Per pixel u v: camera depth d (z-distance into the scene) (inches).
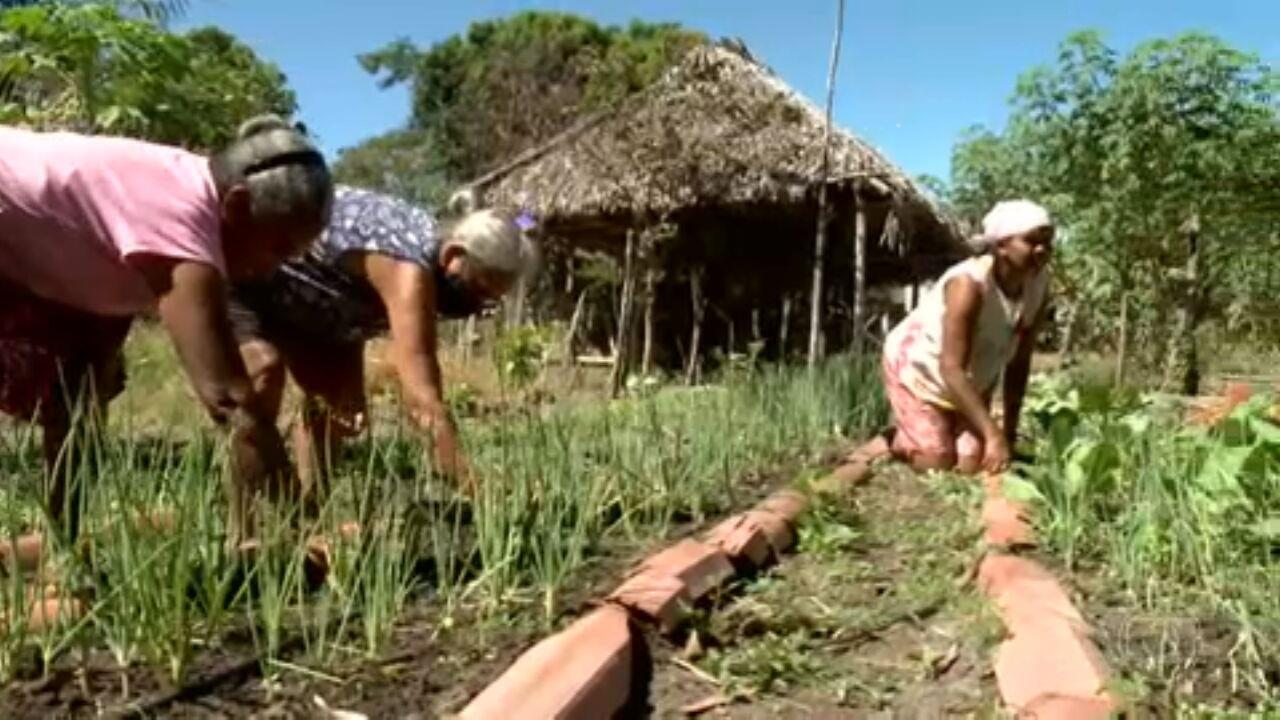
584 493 145.6
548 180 612.7
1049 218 213.6
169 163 108.7
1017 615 116.3
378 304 154.9
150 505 106.4
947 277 214.5
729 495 182.4
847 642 120.4
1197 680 98.4
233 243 112.7
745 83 588.1
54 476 104.3
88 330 121.5
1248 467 146.3
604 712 96.8
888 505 189.0
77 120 233.1
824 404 266.8
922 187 627.2
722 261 619.5
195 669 94.8
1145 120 581.6
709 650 116.6
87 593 97.1
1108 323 612.4
